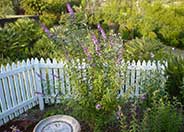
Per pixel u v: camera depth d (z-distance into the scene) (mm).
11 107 5207
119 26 10531
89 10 11922
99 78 4133
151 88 4777
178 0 13156
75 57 4484
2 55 6711
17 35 7652
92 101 4148
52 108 5570
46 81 5516
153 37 8914
